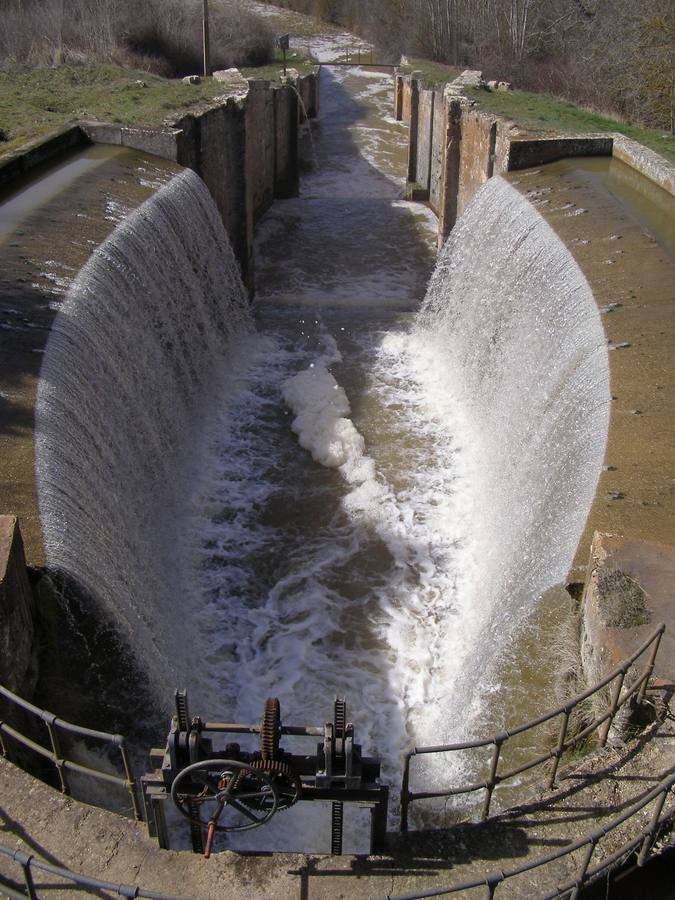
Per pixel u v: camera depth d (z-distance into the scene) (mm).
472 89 23625
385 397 15688
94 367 11039
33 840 5070
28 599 6883
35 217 13266
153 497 11852
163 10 32156
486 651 8844
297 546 11891
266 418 15000
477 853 5039
